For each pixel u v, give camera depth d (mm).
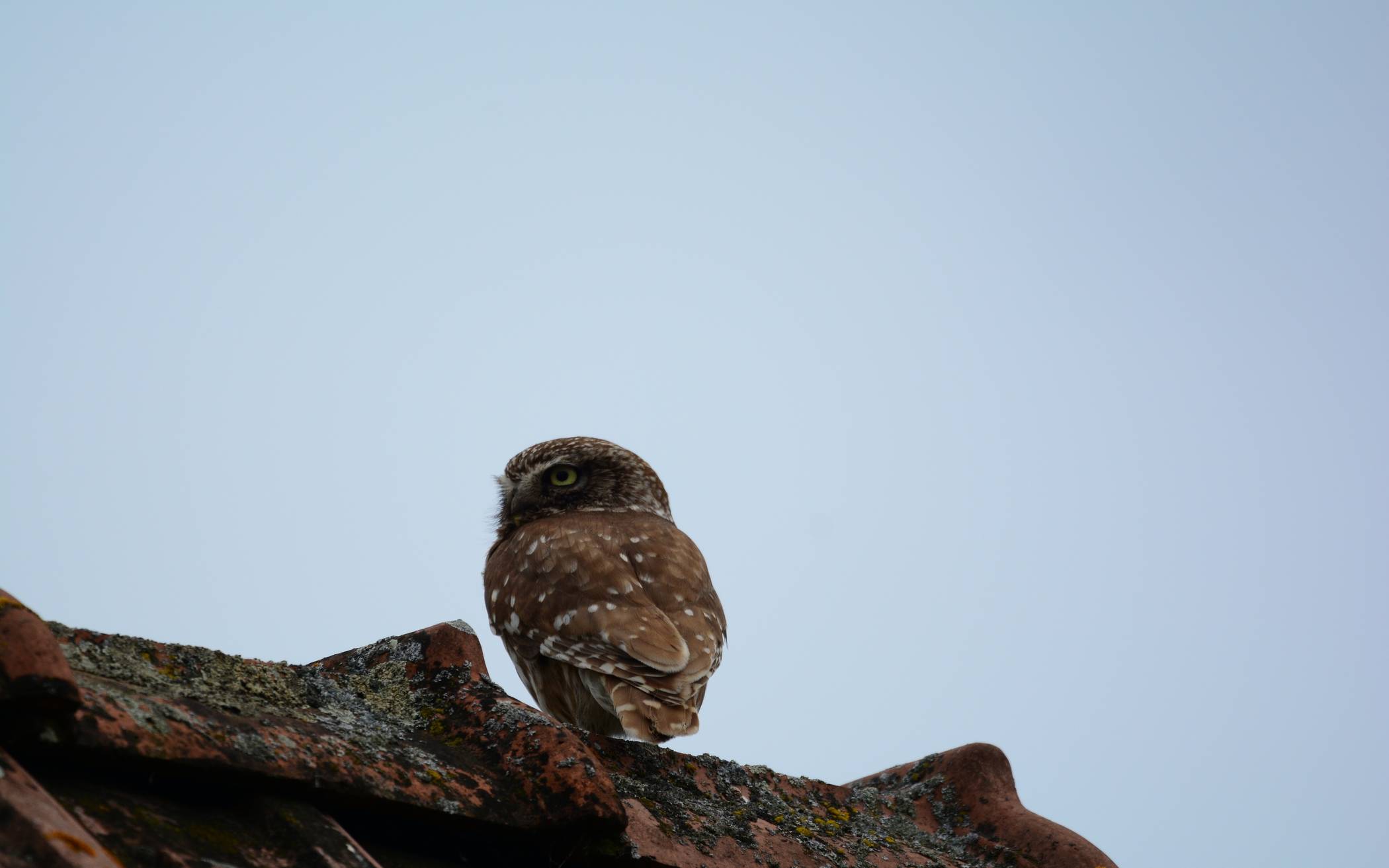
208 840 5223
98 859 4102
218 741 5633
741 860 7836
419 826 6383
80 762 5133
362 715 7168
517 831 6547
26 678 4730
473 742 7258
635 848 6965
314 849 5410
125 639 6453
